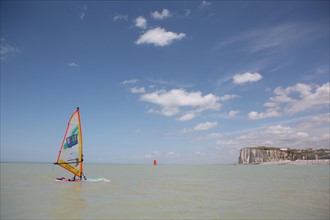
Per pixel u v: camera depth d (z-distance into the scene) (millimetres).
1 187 33625
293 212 19469
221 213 19125
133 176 63344
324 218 17750
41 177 52656
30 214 18203
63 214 18359
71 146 36125
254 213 19141
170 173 85125
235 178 59844
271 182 47750
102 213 18891
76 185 35938
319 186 39656
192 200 24922
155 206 21688
